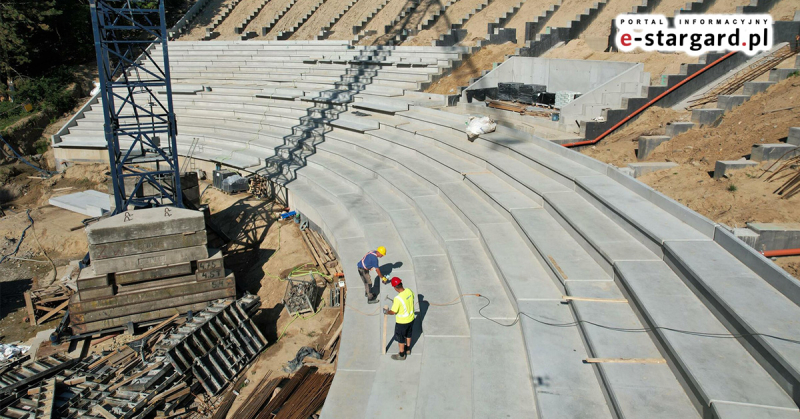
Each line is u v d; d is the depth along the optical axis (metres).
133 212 12.59
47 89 28.47
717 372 5.55
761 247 8.22
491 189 12.58
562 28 19.58
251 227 17.45
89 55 34.16
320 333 11.88
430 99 20.41
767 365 5.50
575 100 14.90
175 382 10.44
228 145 22.53
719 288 6.50
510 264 9.47
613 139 14.05
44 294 14.35
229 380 10.78
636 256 8.16
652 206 9.43
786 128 10.69
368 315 10.49
